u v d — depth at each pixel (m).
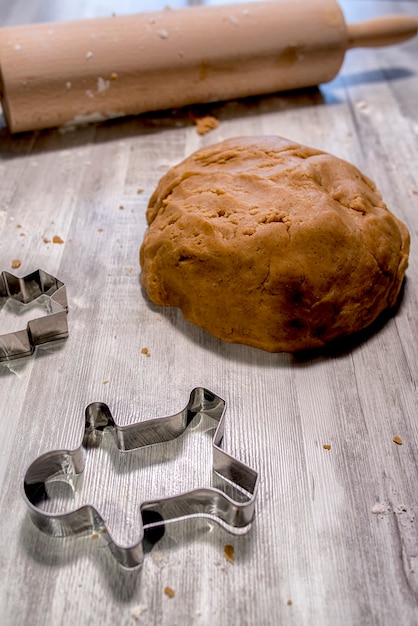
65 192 0.49
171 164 0.52
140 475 0.37
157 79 0.53
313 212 0.39
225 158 0.44
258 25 0.54
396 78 0.62
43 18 0.63
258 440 0.38
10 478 0.36
